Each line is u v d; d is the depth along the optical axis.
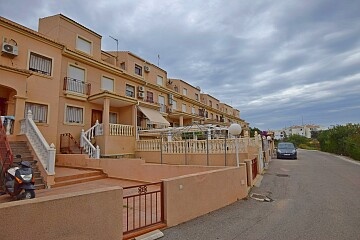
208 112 42.00
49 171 9.53
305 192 9.25
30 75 12.90
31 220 3.11
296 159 24.66
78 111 17.11
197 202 6.18
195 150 14.08
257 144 15.74
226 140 13.08
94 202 3.88
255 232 5.13
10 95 12.55
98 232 3.88
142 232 4.77
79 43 18.16
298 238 4.84
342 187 10.21
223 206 7.13
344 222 5.81
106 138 15.60
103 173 12.43
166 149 15.55
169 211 5.36
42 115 14.34
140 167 11.18
